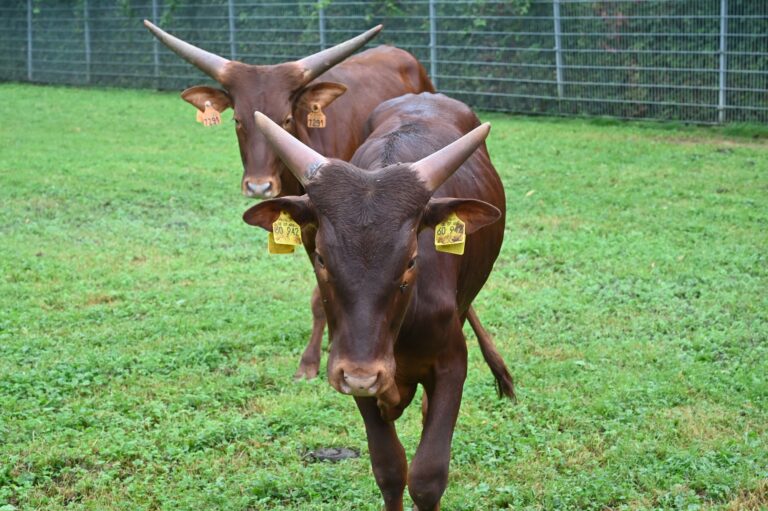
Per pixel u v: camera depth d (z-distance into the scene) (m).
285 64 7.47
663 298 8.04
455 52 19.69
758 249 9.30
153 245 10.17
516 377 6.63
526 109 18.84
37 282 8.83
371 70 8.41
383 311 3.89
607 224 10.38
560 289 8.38
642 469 5.26
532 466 5.38
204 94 7.60
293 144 4.22
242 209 11.76
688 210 10.81
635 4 17.16
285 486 5.23
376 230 3.91
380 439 4.57
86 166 14.46
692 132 16.05
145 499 5.12
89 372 6.72
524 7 18.33
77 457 5.52
